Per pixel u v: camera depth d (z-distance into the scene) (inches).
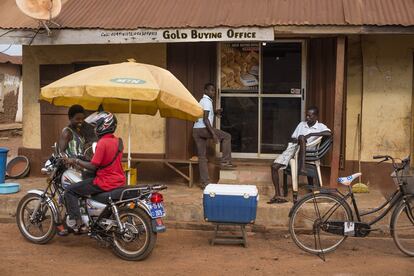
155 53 387.5
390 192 348.2
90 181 251.4
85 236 290.2
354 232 256.8
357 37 362.0
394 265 245.1
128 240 245.3
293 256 259.6
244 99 390.6
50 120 401.7
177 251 266.5
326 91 364.8
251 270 236.5
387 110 359.9
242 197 265.9
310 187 272.1
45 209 271.4
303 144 316.2
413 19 313.3
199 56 383.9
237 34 322.7
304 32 319.0
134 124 393.4
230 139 362.6
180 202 322.0
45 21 339.0
